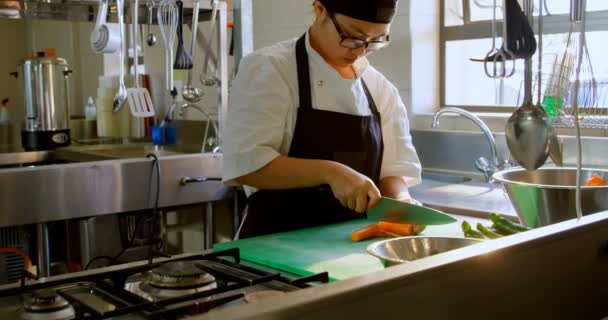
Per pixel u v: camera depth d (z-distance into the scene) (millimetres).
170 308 991
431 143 2812
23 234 2389
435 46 3018
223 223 2750
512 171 1747
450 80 3016
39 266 2213
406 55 2949
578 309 1167
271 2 3459
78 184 2207
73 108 4375
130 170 2328
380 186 1888
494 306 999
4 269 2342
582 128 2367
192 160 2496
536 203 1508
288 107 1707
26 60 3350
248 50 2738
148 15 2619
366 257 1391
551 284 1100
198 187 2518
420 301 892
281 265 1339
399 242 1342
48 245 2225
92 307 1004
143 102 2455
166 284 1130
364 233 1546
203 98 3672
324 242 1532
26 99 3379
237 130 1660
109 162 2285
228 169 1673
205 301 993
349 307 808
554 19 2520
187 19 2865
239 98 1692
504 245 1011
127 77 3697
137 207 2361
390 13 1541
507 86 2795
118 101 2438
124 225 2504
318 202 1766
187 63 2566
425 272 890
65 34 4406
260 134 1634
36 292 1082
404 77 2971
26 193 2102
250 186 1721
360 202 1487
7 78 4805
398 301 865
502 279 1009
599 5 2504
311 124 1714
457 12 2969
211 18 2689
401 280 862
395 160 1916
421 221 1522
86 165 2221
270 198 1769
